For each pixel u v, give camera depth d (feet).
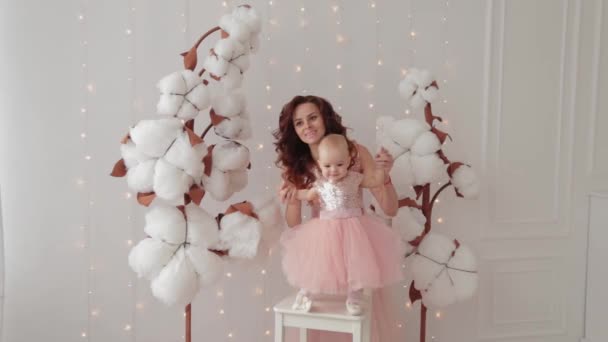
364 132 8.70
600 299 9.08
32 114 8.20
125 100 8.34
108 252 8.47
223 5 8.36
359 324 6.29
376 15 8.62
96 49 8.24
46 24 8.13
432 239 7.70
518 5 8.93
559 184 9.20
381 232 6.72
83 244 8.42
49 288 8.39
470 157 8.95
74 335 8.49
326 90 8.61
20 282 8.34
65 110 8.25
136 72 8.32
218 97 7.08
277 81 8.51
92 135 8.33
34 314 8.39
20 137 8.21
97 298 8.49
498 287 9.16
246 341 8.78
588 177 9.22
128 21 8.25
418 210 7.84
